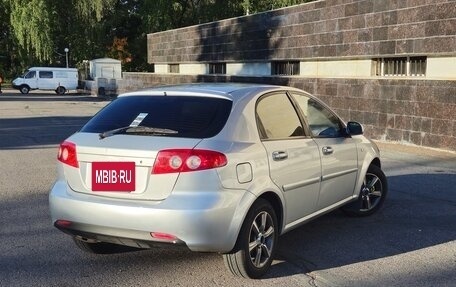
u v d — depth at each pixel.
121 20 54.25
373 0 13.80
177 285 4.29
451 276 4.55
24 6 38.28
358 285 4.34
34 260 4.86
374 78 13.45
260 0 37.16
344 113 14.64
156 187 4.00
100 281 4.38
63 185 4.42
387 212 6.68
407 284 4.36
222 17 41.88
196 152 3.99
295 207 4.83
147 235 3.98
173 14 43.50
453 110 11.24
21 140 13.26
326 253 5.13
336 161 5.47
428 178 8.79
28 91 42.44
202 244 3.96
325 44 15.85
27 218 6.25
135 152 4.07
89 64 45.66
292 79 16.97
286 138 4.82
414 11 12.52
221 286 4.27
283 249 5.25
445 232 5.86
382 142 13.16
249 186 4.20
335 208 5.66
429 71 12.36
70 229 4.30
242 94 4.64
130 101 4.73
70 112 22.23
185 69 27.97
